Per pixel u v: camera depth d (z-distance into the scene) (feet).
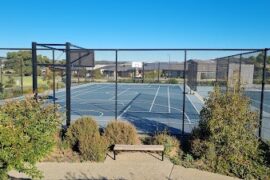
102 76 194.59
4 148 16.40
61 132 35.42
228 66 53.01
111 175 26.94
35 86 38.81
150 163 30.25
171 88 141.38
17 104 19.44
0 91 82.33
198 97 99.60
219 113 28.89
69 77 37.78
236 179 26.55
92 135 32.30
